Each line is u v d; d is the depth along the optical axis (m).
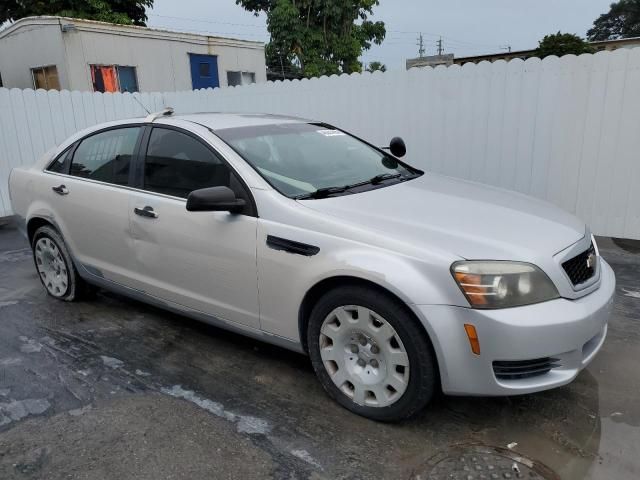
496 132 6.57
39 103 8.33
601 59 5.80
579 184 6.25
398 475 2.43
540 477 2.39
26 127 8.23
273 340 3.17
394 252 2.61
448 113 6.84
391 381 2.70
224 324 3.40
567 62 5.98
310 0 18.75
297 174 3.37
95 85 12.13
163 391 3.18
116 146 3.98
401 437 2.70
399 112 7.21
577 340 2.55
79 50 11.73
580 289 2.70
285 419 2.88
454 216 2.94
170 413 2.95
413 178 3.80
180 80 13.92
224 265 3.21
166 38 13.40
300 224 2.90
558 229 2.93
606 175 6.07
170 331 4.02
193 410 2.98
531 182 6.50
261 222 3.03
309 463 2.53
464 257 2.52
